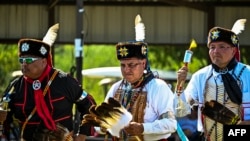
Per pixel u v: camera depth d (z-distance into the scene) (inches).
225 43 363.3
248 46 811.4
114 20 829.2
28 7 830.5
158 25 826.2
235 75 367.2
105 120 335.0
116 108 330.6
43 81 358.6
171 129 342.6
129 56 344.2
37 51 355.3
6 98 361.7
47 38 369.7
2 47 1208.2
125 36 828.6
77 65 667.4
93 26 831.7
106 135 354.3
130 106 349.7
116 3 825.5
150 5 823.7
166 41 826.2
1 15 834.8
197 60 1156.5
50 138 355.3
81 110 370.6
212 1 801.6
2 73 1203.9
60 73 363.3
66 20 829.2
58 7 828.6
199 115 376.8
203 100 374.3
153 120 347.3
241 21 374.9
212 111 357.7
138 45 345.4
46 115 355.9
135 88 351.3
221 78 368.8
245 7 810.8
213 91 370.6
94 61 1665.8
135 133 336.5
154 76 355.3
